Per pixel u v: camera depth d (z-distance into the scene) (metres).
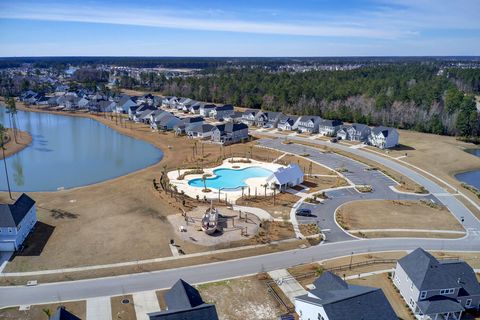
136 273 55.12
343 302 41.91
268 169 106.56
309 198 85.19
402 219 75.69
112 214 74.44
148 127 159.75
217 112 180.12
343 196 87.25
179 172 101.94
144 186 90.31
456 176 108.50
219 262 58.59
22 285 51.59
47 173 103.81
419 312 47.19
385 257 61.25
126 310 47.19
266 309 48.28
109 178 99.94
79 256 59.12
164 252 60.97
